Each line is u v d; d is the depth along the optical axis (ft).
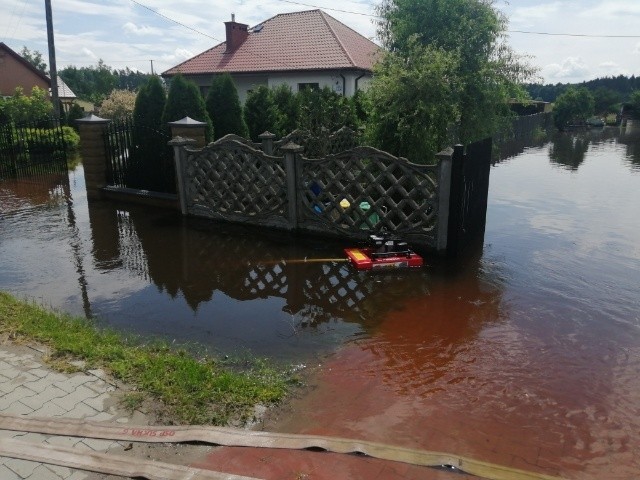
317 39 62.69
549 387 10.07
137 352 11.18
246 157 22.27
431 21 29.86
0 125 38.83
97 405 9.04
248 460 7.80
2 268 17.81
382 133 26.61
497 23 29.63
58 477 7.34
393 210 19.08
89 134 28.78
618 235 21.79
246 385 9.88
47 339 11.50
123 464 7.61
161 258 18.97
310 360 11.27
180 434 8.30
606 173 41.01
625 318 13.33
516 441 8.45
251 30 69.72
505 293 15.20
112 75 200.03
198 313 14.01
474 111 28.73
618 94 141.90
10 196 31.22
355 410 9.31
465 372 10.68
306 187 20.94
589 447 8.32
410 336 12.44
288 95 42.45
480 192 20.06
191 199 24.76
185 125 25.02
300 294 15.38
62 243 20.97
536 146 67.00
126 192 28.25
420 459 7.86
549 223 24.04
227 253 19.48
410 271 17.24
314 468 7.65
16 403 9.04
